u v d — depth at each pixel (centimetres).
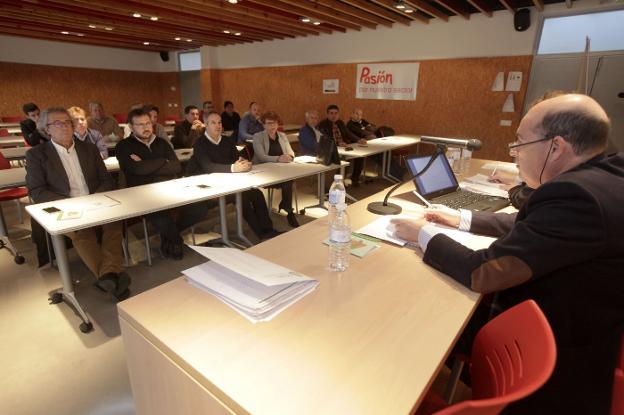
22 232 325
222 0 474
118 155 283
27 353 174
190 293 94
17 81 782
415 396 62
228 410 63
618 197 79
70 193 244
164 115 1060
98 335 188
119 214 190
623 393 87
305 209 397
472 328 115
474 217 135
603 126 88
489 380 80
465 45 551
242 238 298
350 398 62
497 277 88
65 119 237
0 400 147
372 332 79
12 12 513
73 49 849
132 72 964
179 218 292
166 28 642
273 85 796
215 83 889
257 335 78
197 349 73
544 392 87
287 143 385
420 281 101
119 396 151
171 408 81
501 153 556
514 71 519
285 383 65
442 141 157
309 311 86
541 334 66
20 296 222
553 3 471
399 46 613
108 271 217
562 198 82
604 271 82
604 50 461
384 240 129
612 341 84
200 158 305
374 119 672
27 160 231
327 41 695
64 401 148
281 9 491
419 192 176
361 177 557
